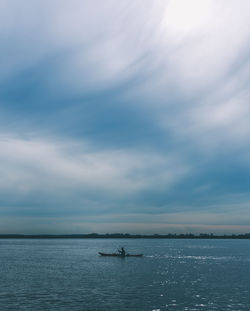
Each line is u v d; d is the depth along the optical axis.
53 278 59.97
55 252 157.50
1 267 81.38
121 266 83.56
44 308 35.78
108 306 36.88
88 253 147.25
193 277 61.31
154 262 95.75
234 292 45.34
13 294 43.78
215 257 119.31
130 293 44.56
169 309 35.56
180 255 131.62
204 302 38.84
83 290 46.81
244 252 156.88
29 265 86.69
